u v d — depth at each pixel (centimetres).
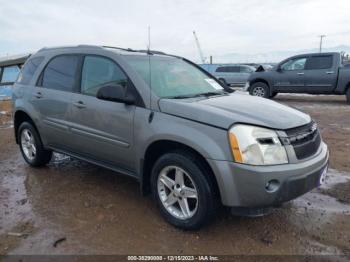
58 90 491
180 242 344
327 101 1458
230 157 321
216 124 332
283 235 357
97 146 439
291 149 331
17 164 589
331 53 1372
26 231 364
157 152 393
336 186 482
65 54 503
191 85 446
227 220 386
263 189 315
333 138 760
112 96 391
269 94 1518
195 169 341
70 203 430
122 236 354
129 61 423
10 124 998
